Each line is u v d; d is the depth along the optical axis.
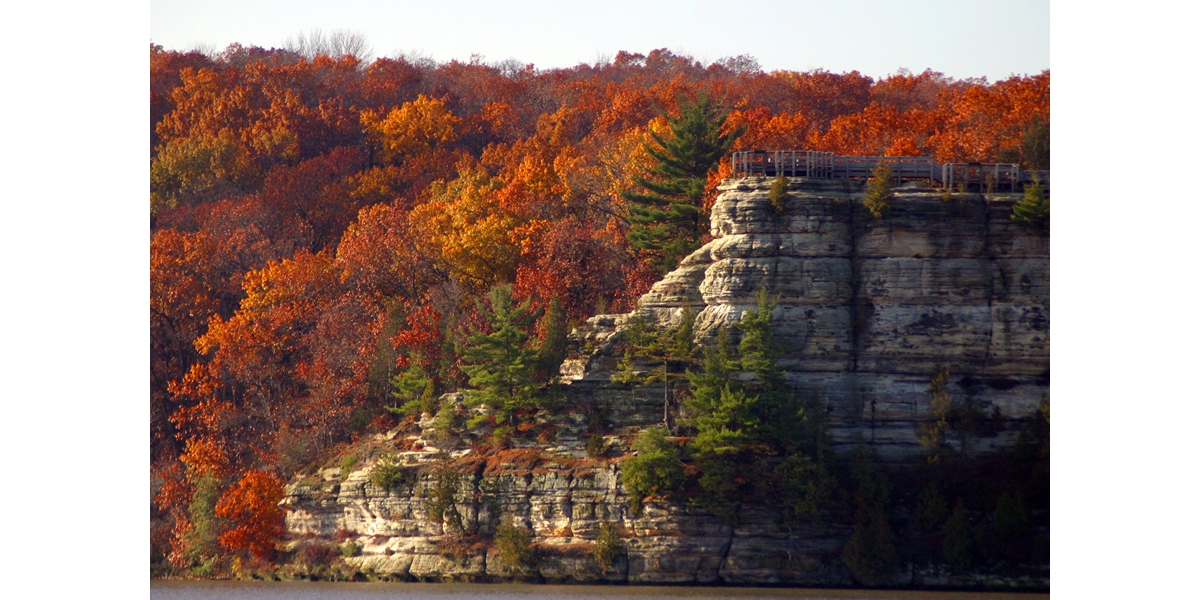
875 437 115.75
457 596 103.69
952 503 111.25
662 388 119.44
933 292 118.00
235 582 119.12
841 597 102.56
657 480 109.81
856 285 118.44
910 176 124.88
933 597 102.94
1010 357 117.06
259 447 143.12
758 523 109.19
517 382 122.56
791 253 118.12
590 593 104.69
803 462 109.81
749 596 102.88
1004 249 118.50
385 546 116.81
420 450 124.00
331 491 123.06
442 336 145.75
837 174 124.00
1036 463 112.31
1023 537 107.75
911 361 117.56
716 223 122.25
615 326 126.56
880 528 107.12
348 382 144.25
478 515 115.00
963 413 115.00
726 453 110.94
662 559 108.62
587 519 112.00
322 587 112.00
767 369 111.88
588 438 118.69
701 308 122.62
